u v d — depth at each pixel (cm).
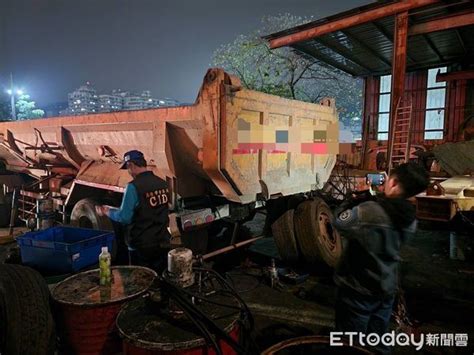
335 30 970
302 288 423
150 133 413
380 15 887
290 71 1686
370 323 262
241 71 1733
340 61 1450
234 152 360
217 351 198
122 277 289
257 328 343
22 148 686
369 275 241
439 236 662
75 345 249
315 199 510
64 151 568
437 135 1512
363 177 1002
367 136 1673
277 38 1086
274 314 369
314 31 1005
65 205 570
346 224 242
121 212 348
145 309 240
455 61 1441
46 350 236
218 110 344
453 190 466
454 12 920
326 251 469
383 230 233
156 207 358
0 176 751
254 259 542
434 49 1301
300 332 334
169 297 233
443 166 810
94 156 536
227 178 364
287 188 464
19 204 732
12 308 228
